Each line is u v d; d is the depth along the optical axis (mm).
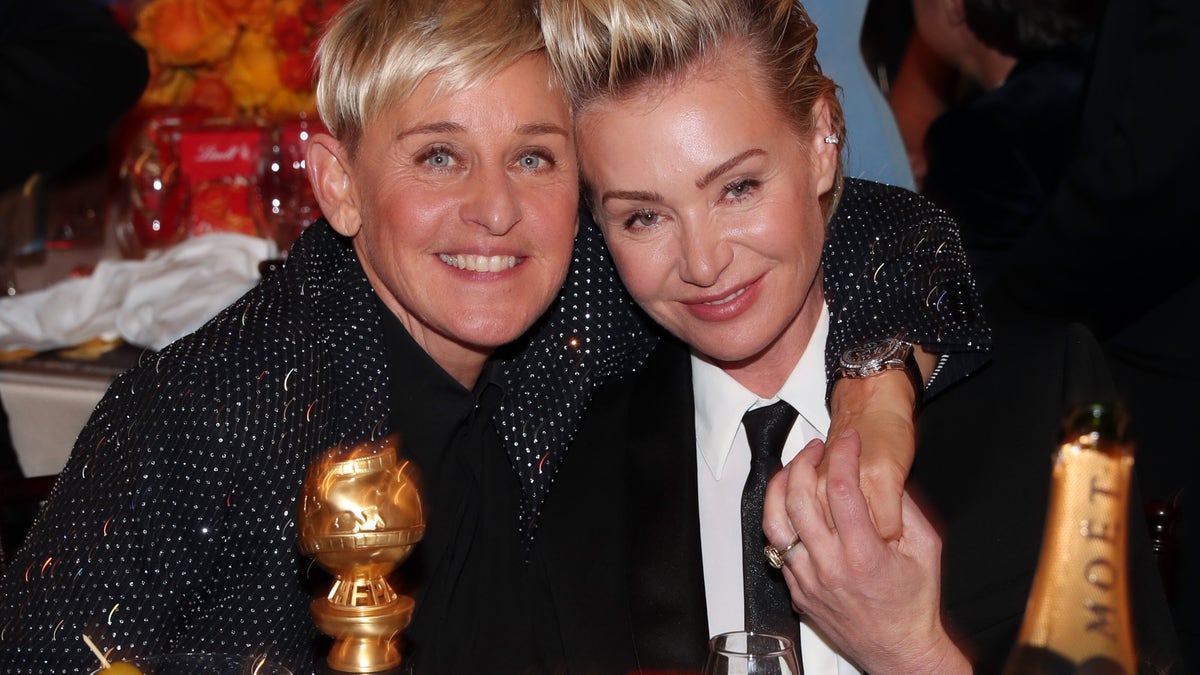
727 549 1345
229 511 1174
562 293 1400
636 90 1142
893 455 1119
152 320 2197
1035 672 837
